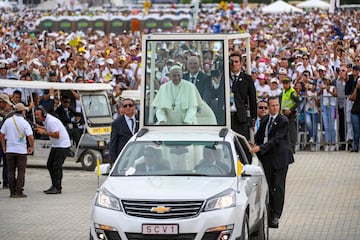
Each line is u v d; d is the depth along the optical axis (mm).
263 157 45812
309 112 80125
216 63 46562
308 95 79938
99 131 71188
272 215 46031
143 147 40906
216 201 37062
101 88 71875
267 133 45812
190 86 46531
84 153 71188
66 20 190875
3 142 58750
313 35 141500
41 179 67438
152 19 196875
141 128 45250
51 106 70938
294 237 45688
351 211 52594
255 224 41406
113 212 37094
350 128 79625
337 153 78812
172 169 39875
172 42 46875
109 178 39500
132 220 36781
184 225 36562
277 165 45594
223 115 46250
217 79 46469
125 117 51250
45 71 86312
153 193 37281
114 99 75938
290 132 67500
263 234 42875
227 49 46625
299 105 74875
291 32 143125
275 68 96062
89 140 71000
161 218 36719
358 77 78750
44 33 125250
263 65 91688
